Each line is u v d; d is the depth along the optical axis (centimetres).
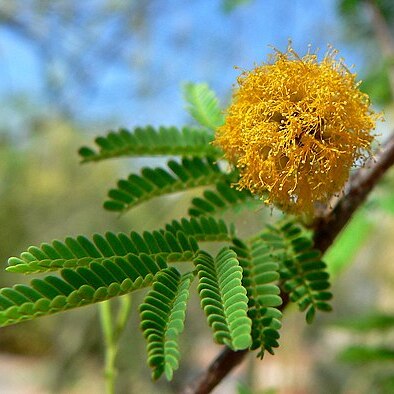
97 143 5
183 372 25
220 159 5
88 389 27
